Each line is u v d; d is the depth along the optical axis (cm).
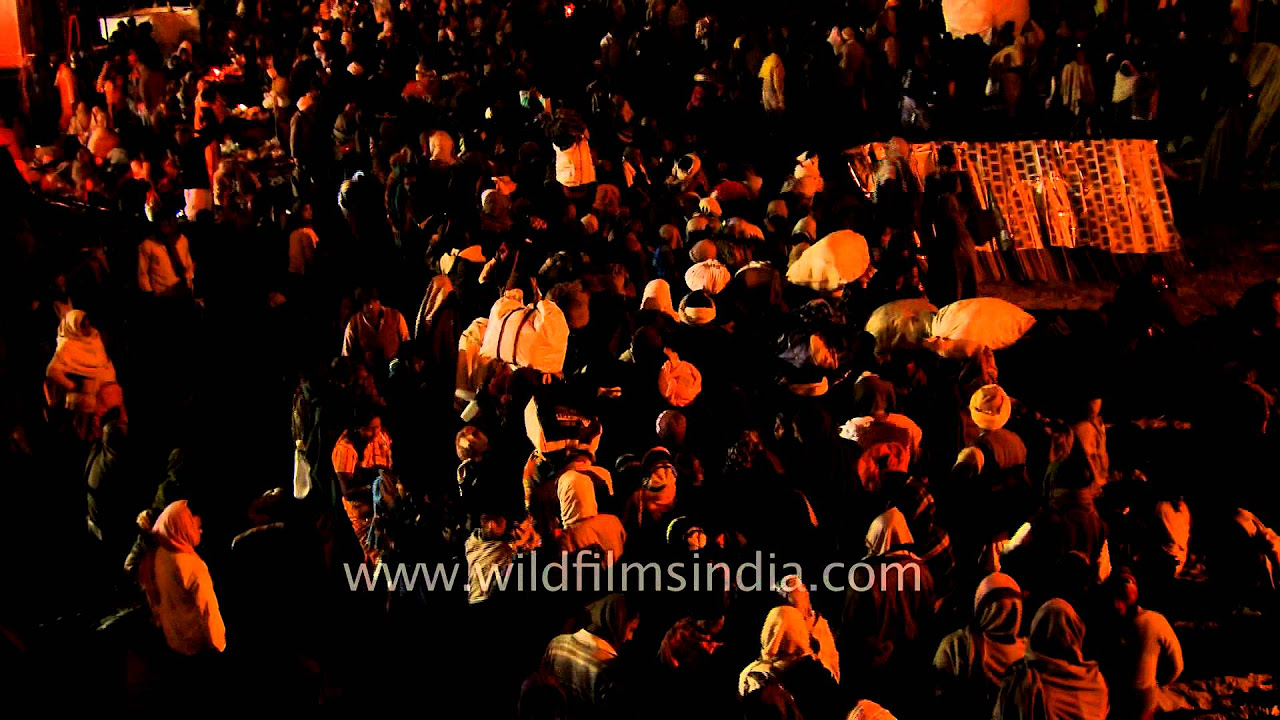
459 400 1246
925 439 1093
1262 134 1897
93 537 1146
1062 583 795
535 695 720
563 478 897
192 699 880
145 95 2562
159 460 1254
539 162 1789
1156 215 1789
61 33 2942
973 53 2328
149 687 888
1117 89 2061
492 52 2548
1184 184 1925
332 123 2212
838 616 898
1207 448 1152
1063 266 1748
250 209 1917
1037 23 2308
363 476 1018
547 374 1145
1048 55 2167
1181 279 1709
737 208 1599
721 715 780
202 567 877
